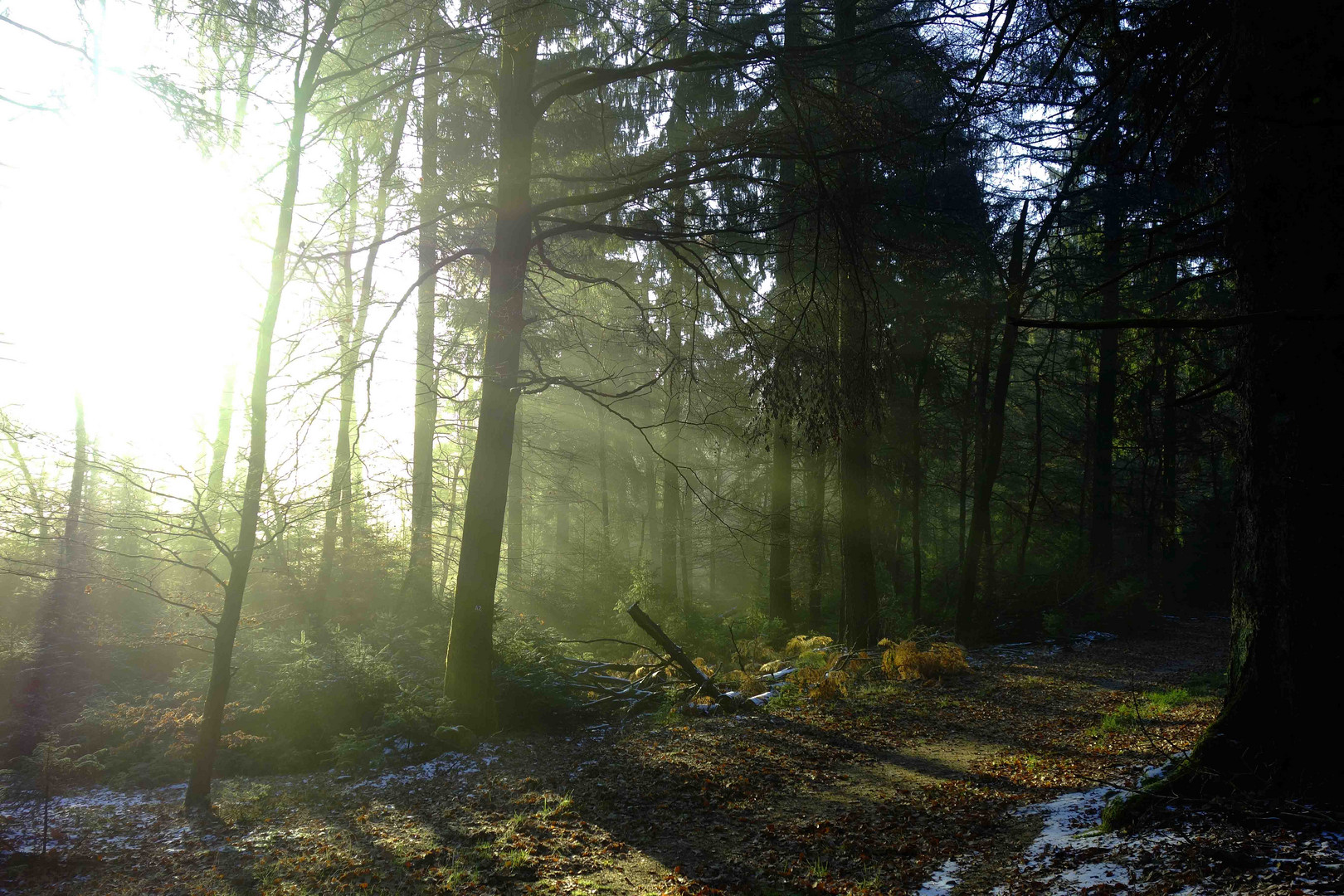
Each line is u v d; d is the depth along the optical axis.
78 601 12.12
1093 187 20.33
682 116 15.73
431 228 13.98
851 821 7.05
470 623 11.35
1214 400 23.73
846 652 15.06
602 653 19.19
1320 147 5.30
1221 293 20.77
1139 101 6.50
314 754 9.87
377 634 14.15
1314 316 3.64
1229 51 5.80
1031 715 11.40
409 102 12.78
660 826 7.14
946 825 6.79
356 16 9.01
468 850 6.64
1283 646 5.61
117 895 5.80
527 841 6.79
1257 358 5.73
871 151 9.91
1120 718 10.53
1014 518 30.22
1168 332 22.02
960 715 11.45
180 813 7.75
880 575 28.28
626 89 14.98
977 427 25.30
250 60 8.65
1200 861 4.78
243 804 8.08
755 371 10.53
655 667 14.40
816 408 9.76
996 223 20.78
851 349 9.98
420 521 17.56
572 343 16.20
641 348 19.55
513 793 8.29
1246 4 5.54
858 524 17.44
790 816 7.31
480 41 10.70
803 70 10.48
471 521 11.49
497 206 11.62
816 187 10.66
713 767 8.95
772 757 9.37
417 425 17.53
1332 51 5.18
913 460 22.98
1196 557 29.81
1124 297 23.38
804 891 5.64
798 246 12.99
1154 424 29.77
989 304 20.45
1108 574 24.06
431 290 17.45
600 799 7.96
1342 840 4.66
